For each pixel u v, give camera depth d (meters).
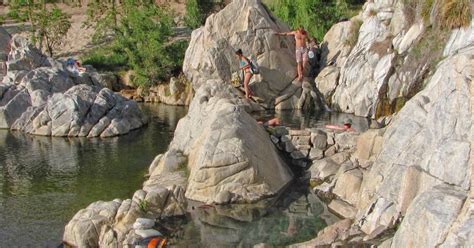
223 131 14.47
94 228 12.19
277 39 23.67
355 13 28.38
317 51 24.70
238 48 23.45
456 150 9.73
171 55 31.78
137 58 32.00
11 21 45.78
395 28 20.84
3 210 14.41
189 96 29.47
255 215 13.18
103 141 21.92
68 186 16.22
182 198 13.62
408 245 9.03
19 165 18.66
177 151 16.50
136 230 12.07
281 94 22.61
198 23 35.88
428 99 12.01
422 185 10.68
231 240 11.91
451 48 17.78
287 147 16.17
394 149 12.12
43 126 23.39
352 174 13.71
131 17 33.31
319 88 22.72
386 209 11.18
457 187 9.44
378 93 19.97
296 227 12.45
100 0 43.16
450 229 8.43
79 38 39.78
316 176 14.91
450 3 17.88
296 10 28.48
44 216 13.95
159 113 27.23
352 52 22.39
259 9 23.94
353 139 15.74
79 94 23.89
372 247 10.27
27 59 30.20
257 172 14.16
